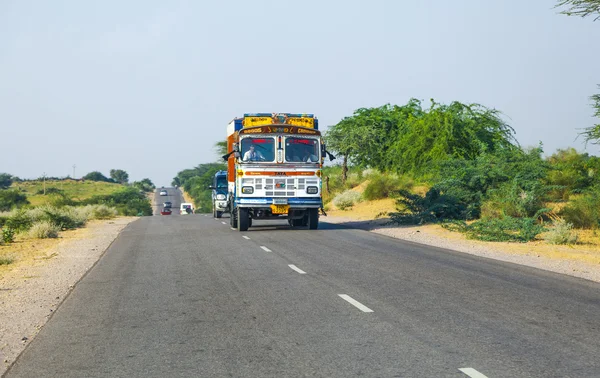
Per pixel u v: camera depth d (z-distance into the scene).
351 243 19.81
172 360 6.73
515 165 28.19
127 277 13.23
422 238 21.56
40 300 10.85
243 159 24.17
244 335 7.78
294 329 8.05
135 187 195.00
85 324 8.68
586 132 19.17
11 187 178.50
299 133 24.48
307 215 26.09
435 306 9.49
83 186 195.12
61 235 27.42
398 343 7.23
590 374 5.94
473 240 20.73
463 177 28.31
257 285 11.73
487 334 7.64
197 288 11.55
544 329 7.89
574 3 17.09
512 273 13.08
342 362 6.48
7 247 21.53
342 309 9.32
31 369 6.54
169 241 22.00
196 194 155.50
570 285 11.48
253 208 24.77
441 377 5.90
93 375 6.27
